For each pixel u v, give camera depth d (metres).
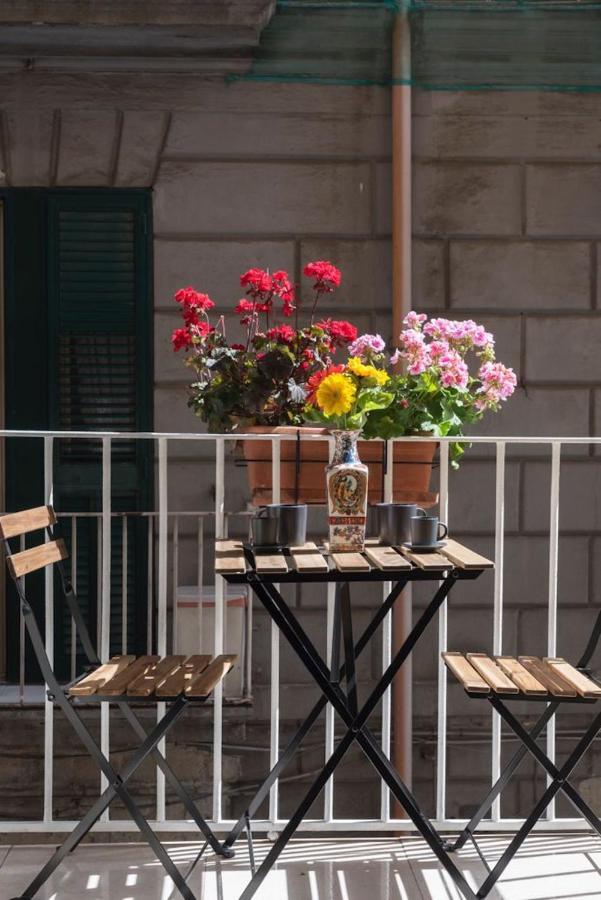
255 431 3.50
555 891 3.06
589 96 6.54
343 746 2.85
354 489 2.96
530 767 6.45
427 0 6.43
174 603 6.00
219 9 6.09
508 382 3.70
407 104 6.34
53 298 6.34
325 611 6.46
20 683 6.02
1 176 6.30
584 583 6.61
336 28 6.39
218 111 6.39
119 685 2.86
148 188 6.39
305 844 3.38
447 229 6.52
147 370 6.41
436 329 3.72
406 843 3.39
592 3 6.46
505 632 6.56
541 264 6.55
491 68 6.49
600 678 3.21
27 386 6.38
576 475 6.61
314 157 6.45
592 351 6.59
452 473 6.55
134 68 6.31
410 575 2.71
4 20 6.06
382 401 3.38
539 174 6.55
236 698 6.11
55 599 6.43
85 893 3.03
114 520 6.45
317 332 3.93
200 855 3.09
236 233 6.43
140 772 6.02
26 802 5.95
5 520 2.90
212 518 6.45
